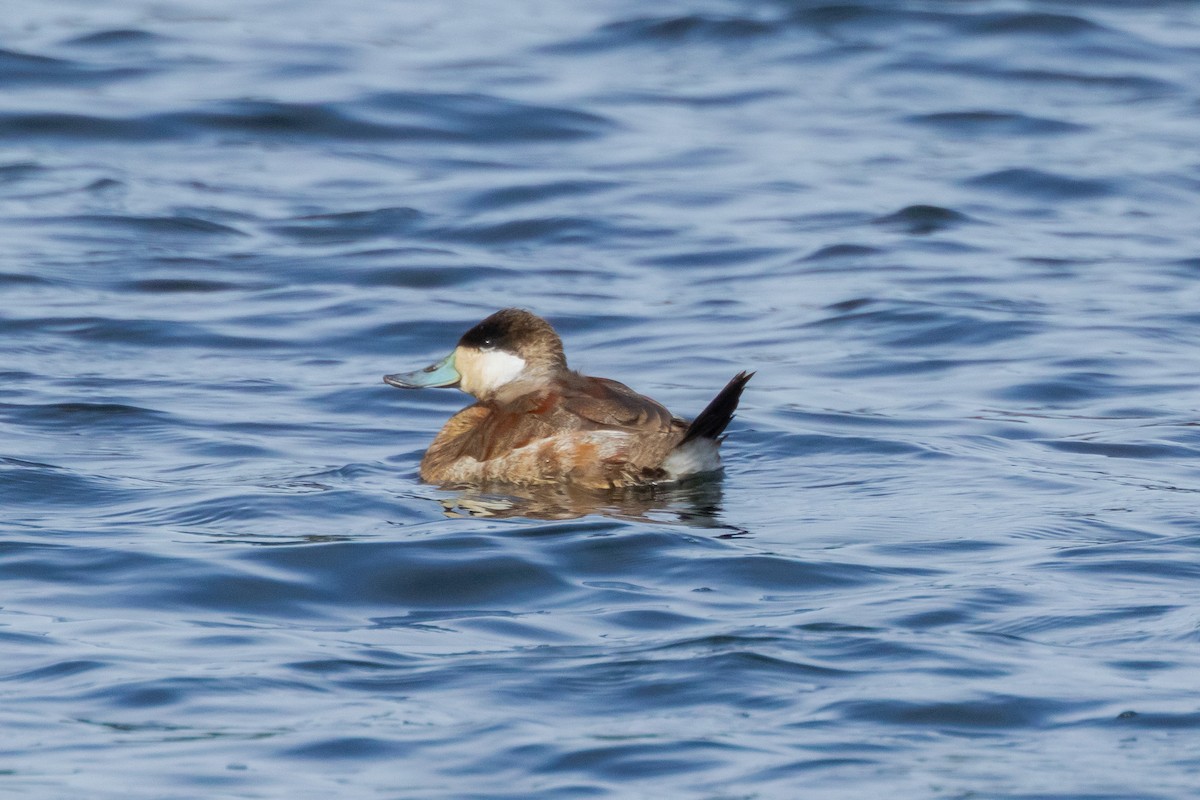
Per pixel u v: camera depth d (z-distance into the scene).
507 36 27.70
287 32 27.73
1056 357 14.20
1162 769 6.09
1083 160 21.39
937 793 5.91
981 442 11.71
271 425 12.45
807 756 6.23
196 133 22.39
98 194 19.81
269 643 7.54
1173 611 7.78
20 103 23.08
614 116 23.42
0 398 12.90
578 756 6.24
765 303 16.22
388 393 13.51
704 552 8.95
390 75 25.06
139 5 29.70
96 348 14.64
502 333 11.58
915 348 14.66
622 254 18.02
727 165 21.30
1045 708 6.65
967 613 7.80
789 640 7.44
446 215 19.34
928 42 26.77
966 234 18.64
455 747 6.34
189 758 6.25
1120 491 10.30
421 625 7.85
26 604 8.05
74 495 10.26
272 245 18.19
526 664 7.19
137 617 7.90
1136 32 27.39
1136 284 16.72
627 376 14.00
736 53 26.58
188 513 9.84
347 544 9.04
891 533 9.35
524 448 10.76
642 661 7.21
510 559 8.80
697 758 6.22
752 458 11.38
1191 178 20.72
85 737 6.43
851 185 20.48
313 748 6.33
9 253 17.44
